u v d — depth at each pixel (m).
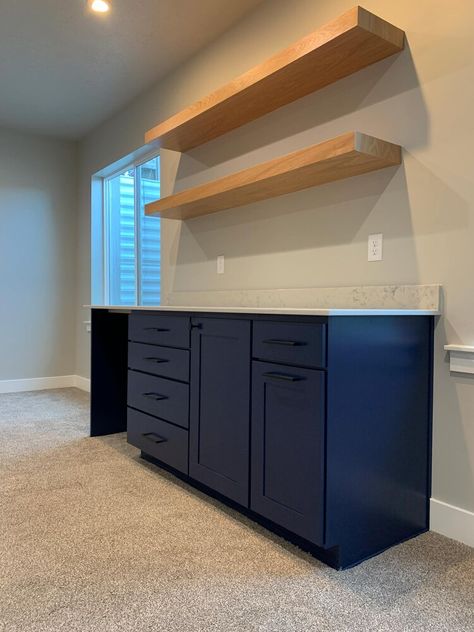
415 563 1.68
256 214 2.87
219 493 2.15
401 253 2.06
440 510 1.92
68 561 1.67
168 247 3.71
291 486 1.70
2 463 2.69
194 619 1.37
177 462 2.36
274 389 1.77
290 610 1.41
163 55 3.34
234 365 1.98
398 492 1.83
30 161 5.02
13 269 4.98
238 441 1.95
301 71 2.23
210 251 3.26
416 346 1.88
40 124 4.70
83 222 5.15
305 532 1.64
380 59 2.12
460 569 1.64
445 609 1.42
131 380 2.80
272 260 2.75
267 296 2.76
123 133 4.30
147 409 2.63
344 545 1.64
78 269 5.28
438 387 1.93
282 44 2.62
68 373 5.32
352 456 1.66
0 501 2.17
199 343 2.20
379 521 1.76
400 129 2.06
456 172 1.87
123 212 4.75
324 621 1.36
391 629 1.33
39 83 3.78
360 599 1.46
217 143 3.14
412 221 2.02
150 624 1.34
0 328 4.93
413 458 1.88
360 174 2.23
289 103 2.59
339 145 1.94
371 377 1.71
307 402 1.64
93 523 1.96
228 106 2.63
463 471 1.85
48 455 2.84
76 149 5.27
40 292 5.13
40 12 2.83
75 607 1.42
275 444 1.77
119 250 4.82
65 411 4.04
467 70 1.83
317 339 1.60
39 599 1.46
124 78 3.70
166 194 3.69
